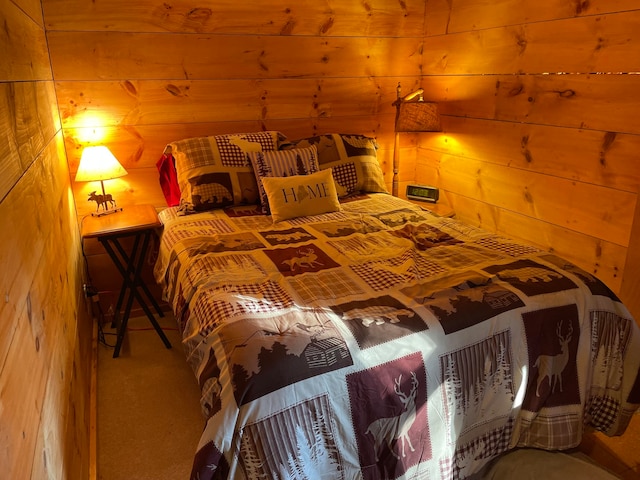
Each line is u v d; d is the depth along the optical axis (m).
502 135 2.60
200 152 2.45
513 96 2.50
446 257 1.81
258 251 1.90
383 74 3.06
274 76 2.78
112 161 2.32
